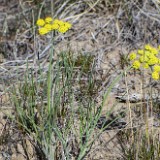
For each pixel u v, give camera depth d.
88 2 4.72
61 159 3.14
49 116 2.95
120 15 4.59
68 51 4.15
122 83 3.90
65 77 3.58
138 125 3.43
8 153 3.31
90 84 3.66
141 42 4.36
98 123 3.48
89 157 3.25
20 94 3.57
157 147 3.11
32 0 4.73
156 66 3.11
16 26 4.53
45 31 3.07
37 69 3.97
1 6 4.86
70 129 3.27
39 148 3.16
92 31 4.48
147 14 4.49
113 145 3.36
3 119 3.55
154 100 3.65
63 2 4.75
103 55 4.21
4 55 4.25
